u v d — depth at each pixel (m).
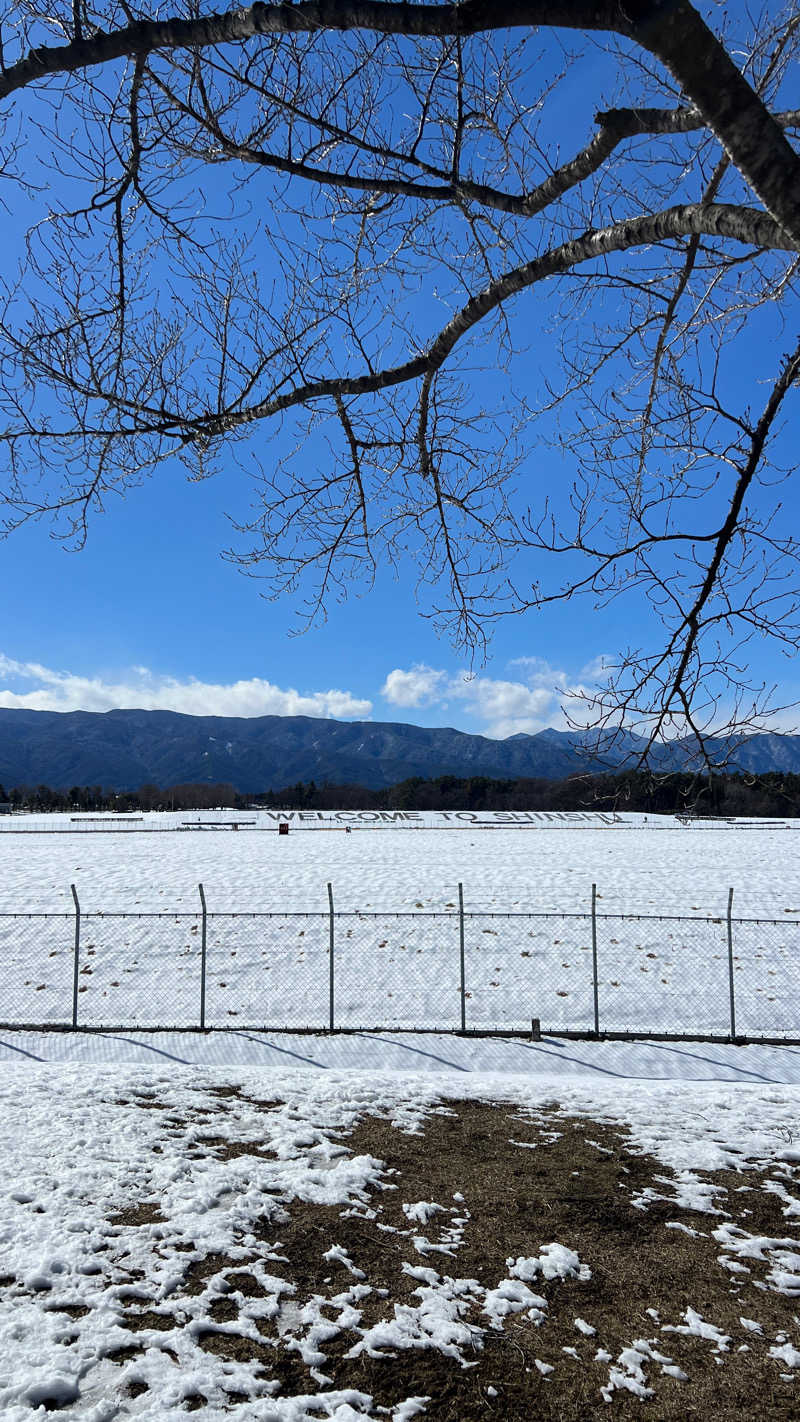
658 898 28.97
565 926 23.05
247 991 17.36
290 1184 7.47
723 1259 6.42
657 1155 8.53
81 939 21.72
